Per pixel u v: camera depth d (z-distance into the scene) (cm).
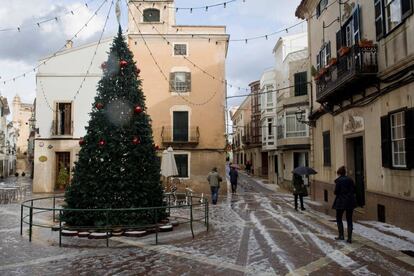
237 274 650
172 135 2752
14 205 1786
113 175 1039
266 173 4953
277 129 3522
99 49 2692
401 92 1058
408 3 991
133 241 918
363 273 653
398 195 1080
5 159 5516
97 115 1079
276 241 922
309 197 2308
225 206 1806
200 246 867
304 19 2212
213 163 2739
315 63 1995
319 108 1872
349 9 1457
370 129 1284
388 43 1121
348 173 1503
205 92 2784
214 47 2811
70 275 649
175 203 1791
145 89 2773
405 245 862
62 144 2647
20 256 779
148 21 2823
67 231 994
